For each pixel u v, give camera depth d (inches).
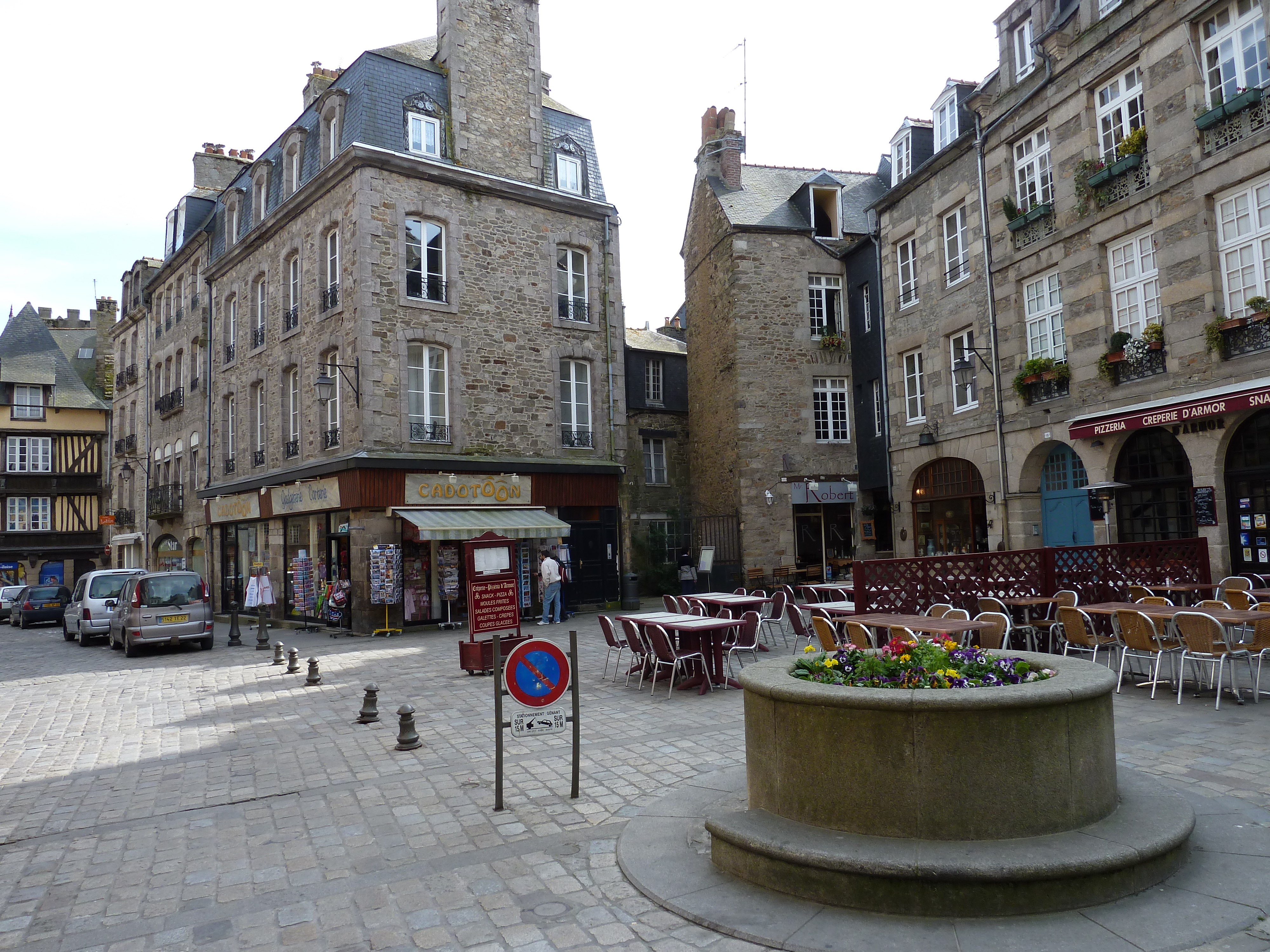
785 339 816.9
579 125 789.2
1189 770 203.3
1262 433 423.2
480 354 676.1
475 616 337.1
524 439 695.7
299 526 722.8
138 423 1208.8
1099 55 506.3
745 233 816.3
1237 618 263.3
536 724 205.6
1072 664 168.7
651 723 286.2
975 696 139.3
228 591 867.4
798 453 808.3
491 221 692.1
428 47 764.0
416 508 626.8
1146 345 473.1
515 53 729.0
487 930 138.4
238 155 1120.2
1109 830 143.9
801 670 170.4
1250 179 420.8
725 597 430.9
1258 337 415.5
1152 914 128.0
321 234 681.0
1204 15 440.8
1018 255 575.2
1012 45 587.5
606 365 755.4
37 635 834.2
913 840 140.6
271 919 146.1
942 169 660.1
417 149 661.9
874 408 794.2
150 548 1122.7
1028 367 558.9
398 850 177.0
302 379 703.7
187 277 1009.5
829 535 829.8
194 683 417.7
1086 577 407.5
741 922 133.4
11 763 270.1
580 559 727.1
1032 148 572.4
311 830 191.5
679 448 992.2
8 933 144.6
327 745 272.8
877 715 143.8
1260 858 146.9
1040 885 130.3
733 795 195.6
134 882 165.9
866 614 361.7
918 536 711.1
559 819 191.9
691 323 933.2
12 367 1407.5
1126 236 497.7
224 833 192.4
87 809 216.7
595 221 759.1
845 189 901.8
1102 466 506.0
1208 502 439.5
